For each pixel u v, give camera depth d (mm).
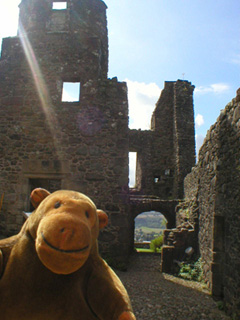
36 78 8859
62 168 8281
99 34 9859
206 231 7016
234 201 4953
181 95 16375
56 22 9328
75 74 8883
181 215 10703
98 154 8375
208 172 6980
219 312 4949
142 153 16734
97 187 8203
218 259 5820
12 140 8477
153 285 6492
